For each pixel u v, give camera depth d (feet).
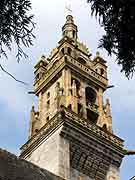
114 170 181.27
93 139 179.52
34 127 197.26
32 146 183.42
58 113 178.09
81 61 223.51
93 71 218.79
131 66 38.70
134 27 37.17
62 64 209.97
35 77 222.48
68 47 220.43
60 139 172.55
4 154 101.96
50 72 213.87
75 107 192.34
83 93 207.51
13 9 38.40
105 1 37.76
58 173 162.09
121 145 186.09
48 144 176.35
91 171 175.83
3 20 38.37
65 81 204.13
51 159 169.68
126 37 37.60
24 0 38.52
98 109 207.51
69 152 171.83
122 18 37.42
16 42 38.65
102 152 180.45
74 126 176.76
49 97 208.13
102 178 177.78
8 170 96.43
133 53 38.19
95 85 217.36
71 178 166.20
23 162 103.86
